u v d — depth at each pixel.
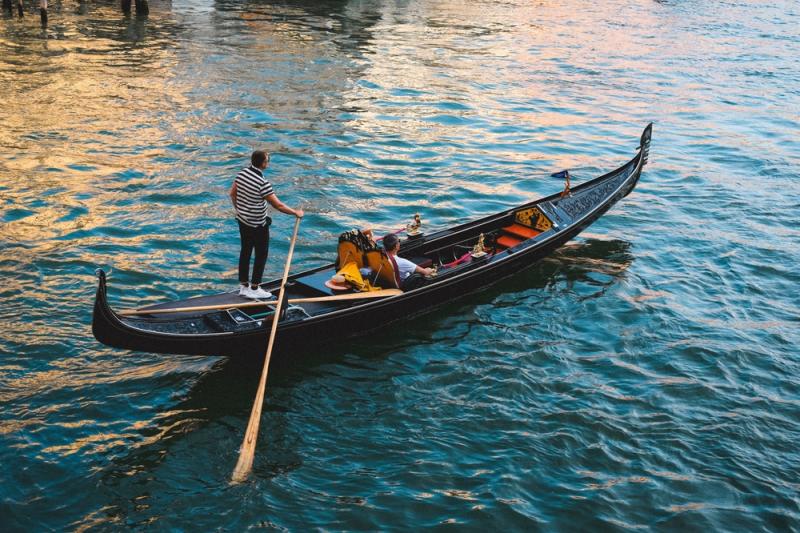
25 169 14.94
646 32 34.91
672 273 12.64
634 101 23.36
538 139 19.42
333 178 15.81
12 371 9.05
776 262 13.15
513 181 16.47
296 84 22.61
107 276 11.27
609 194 13.79
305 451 8.16
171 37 27.56
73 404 8.59
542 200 13.33
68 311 10.34
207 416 8.60
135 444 8.09
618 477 7.98
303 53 26.61
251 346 9.19
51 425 8.23
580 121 21.14
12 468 7.59
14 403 8.50
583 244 13.66
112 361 9.41
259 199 9.16
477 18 36.53
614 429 8.68
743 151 19.11
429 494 7.61
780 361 10.19
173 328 8.77
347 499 7.51
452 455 8.18
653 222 14.73
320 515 7.30
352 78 23.78
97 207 13.58
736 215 15.17
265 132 18.27
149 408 8.66
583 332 10.73
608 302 11.55
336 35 30.14
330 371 9.56
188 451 8.05
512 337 10.51
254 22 31.56
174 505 7.33
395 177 16.19
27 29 27.19
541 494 7.70
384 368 9.69
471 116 20.94
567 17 38.16
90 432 8.20
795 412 9.16
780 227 14.67
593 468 8.10
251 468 7.85
